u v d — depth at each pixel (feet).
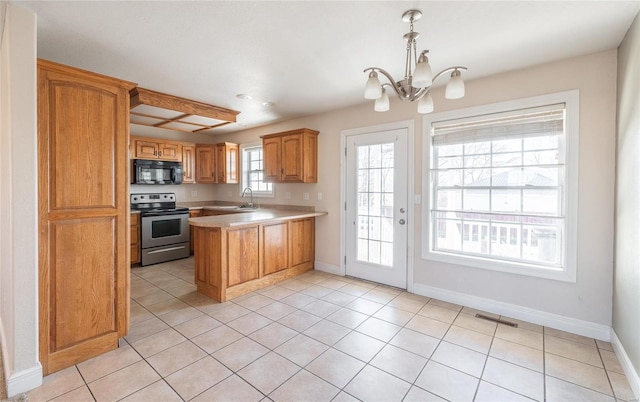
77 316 6.89
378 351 7.45
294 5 5.94
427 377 6.46
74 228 6.82
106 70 9.15
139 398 5.79
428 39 7.27
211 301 10.64
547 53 7.98
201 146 18.78
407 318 9.29
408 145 11.46
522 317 9.18
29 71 5.91
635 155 6.23
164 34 7.05
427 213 10.98
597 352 7.40
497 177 9.69
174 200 18.28
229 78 9.83
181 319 9.19
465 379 6.39
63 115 6.57
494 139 9.66
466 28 6.77
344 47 7.70
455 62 8.54
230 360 7.06
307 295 11.22
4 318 7.29
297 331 8.46
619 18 6.32
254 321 9.07
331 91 11.07
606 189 7.86
